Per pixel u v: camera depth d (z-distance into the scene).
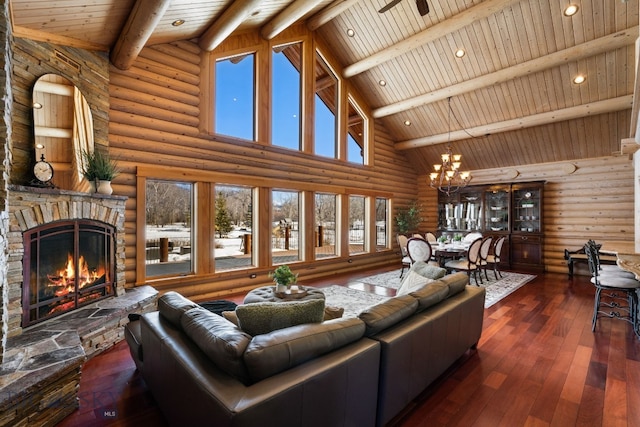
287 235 6.17
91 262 3.23
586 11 4.50
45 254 2.75
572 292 5.10
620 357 2.79
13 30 2.72
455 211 8.53
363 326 1.78
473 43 5.45
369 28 5.96
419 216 9.03
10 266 2.43
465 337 2.69
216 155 4.90
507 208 7.60
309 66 6.26
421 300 2.24
